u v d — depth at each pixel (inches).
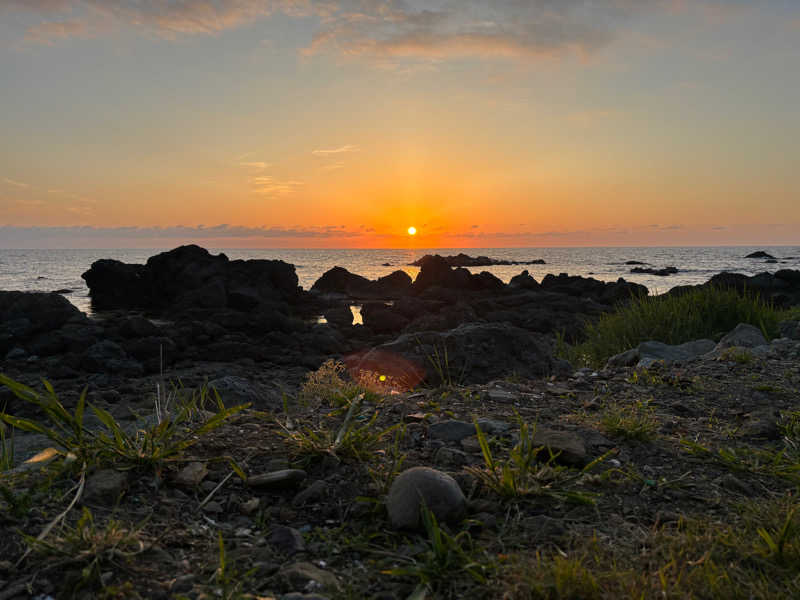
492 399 175.3
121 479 100.3
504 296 1445.6
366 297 1867.6
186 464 112.7
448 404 168.9
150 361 607.8
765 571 79.7
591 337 398.3
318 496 103.2
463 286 1649.9
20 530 83.2
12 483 97.3
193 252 1590.8
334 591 74.9
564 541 88.8
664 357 265.9
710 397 181.3
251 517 97.4
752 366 221.1
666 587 73.2
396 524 92.2
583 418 153.7
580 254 7613.2
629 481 113.3
